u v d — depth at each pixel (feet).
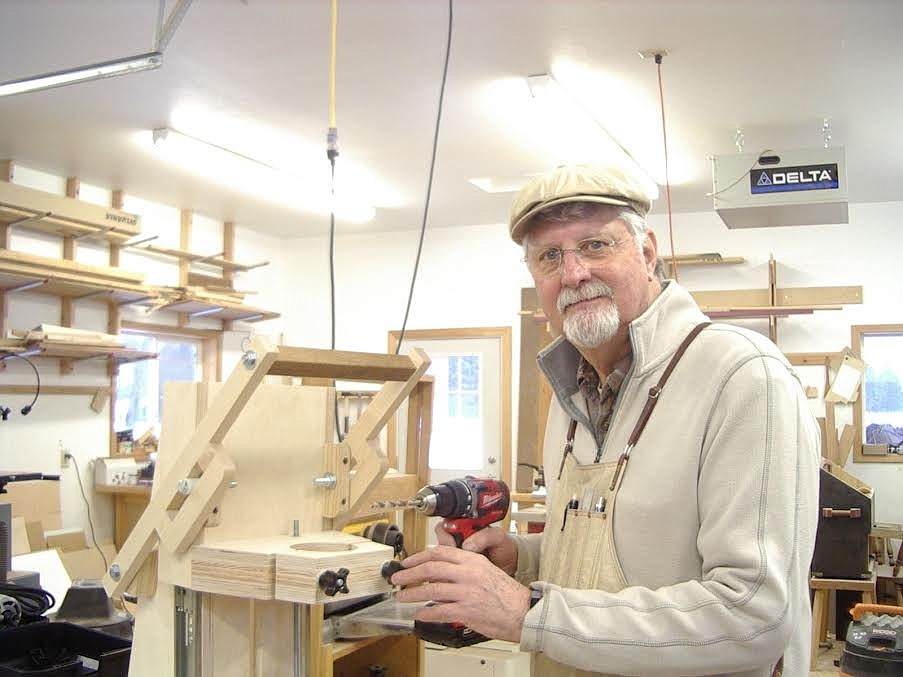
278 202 19.79
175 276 20.16
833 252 19.76
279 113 13.83
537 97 12.64
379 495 6.19
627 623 3.89
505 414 22.04
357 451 4.96
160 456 4.88
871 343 19.62
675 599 3.91
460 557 4.28
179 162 16.42
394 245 23.70
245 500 4.59
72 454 17.65
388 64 11.82
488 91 12.84
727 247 20.48
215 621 4.60
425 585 4.23
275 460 4.78
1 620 6.22
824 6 10.19
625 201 4.70
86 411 18.03
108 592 4.73
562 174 4.70
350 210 20.47
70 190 17.44
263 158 16.39
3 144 15.35
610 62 11.80
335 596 3.98
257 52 11.39
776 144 15.52
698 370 4.40
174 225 20.30
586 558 4.51
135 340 19.72
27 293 16.88
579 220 4.69
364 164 16.84
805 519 3.94
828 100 13.29
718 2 10.09
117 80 12.39
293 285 24.64
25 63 11.86
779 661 4.14
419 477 6.65
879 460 19.07
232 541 4.47
